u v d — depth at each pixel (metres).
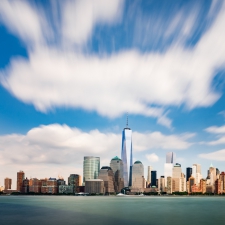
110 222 119.88
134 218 136.12
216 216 148.50
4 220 125.81
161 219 132.75
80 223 115.69
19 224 112.81
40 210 184.75
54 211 176.38
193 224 115.81
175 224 115.50
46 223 115.62
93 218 134.62
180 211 183.00
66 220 125.69
